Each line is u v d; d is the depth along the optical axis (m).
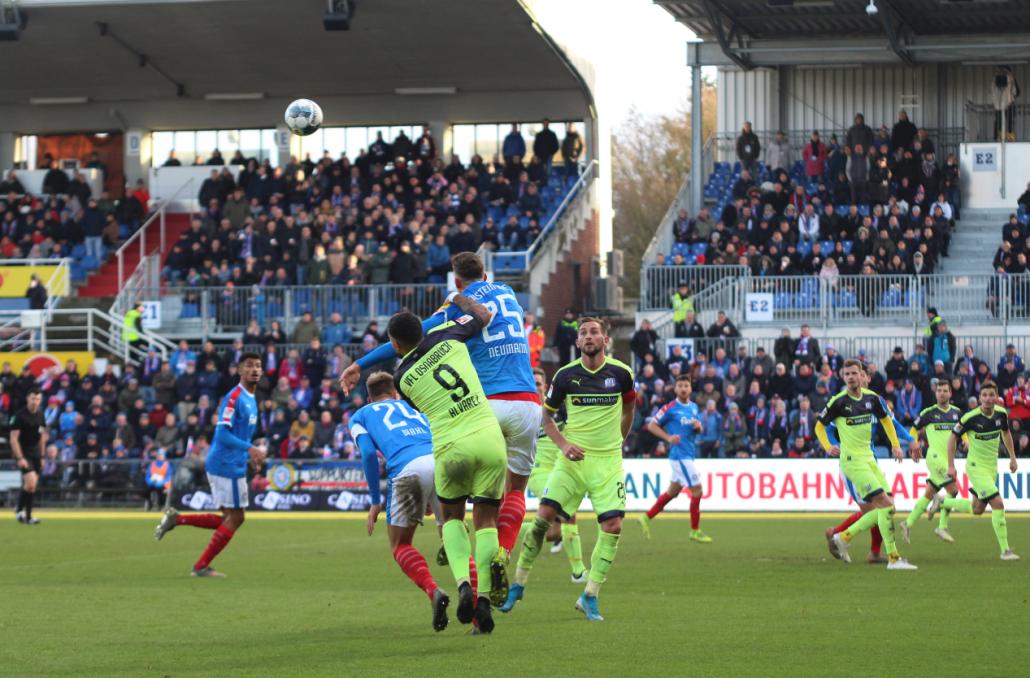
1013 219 36.81
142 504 33.44
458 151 47.91
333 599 14.09
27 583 16.02
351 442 32.88
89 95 48.38
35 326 41.03
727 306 36.72
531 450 11.84
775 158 42.66
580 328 12.74
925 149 40.38
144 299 41.31
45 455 34.06
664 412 22.00
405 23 40.81
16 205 45.91
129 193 47.38
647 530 22.41
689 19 41.41
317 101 48.16
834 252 37.47
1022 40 39.34
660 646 10.44
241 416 16.92
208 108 48.44
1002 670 9.29
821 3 37.97
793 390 32.34
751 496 29.75
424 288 38.44
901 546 20.94
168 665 9.73
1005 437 19.12
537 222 42.56
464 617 10.35
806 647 10.37
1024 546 20.77
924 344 33.28
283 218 41.25
